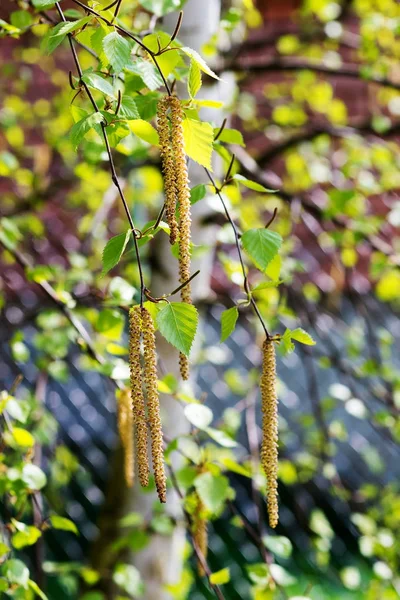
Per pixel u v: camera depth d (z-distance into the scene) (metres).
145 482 0.65
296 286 1.22
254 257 0.69
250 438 1.00
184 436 0.83
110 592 1.10
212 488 0.79
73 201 1.51
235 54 1.17
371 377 1.34
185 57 0.86
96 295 0.87
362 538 1.10
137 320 0.66
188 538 1.30
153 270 1.03
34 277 0.87
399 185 1.31
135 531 0.92
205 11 0.94
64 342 1.10
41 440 1.06
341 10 1.44
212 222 1.01
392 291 1.36
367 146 1.44
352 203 1.18
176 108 0.65
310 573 1.44
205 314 1.44
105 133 0.66
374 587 1.08
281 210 1.42
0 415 0.86
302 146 1.45
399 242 1.36
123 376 0.81
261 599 0.85
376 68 1.19
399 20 1.21
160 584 1.06
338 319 1.49
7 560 0.78
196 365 1.29
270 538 0.86
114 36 0.64
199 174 0.95
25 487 0.81
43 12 0.83
